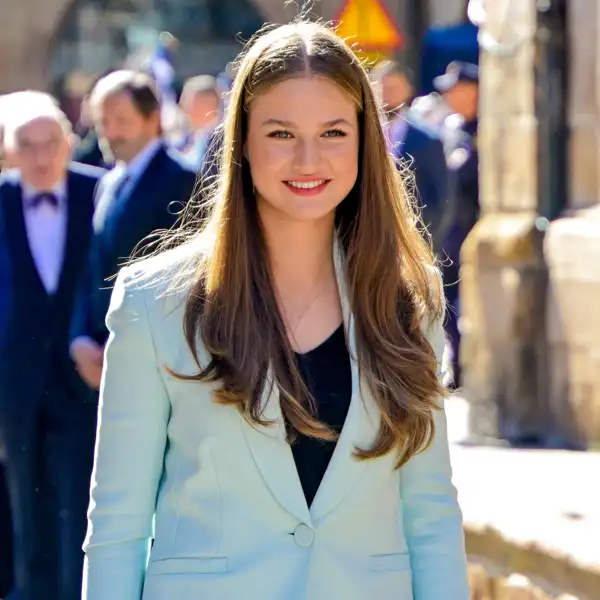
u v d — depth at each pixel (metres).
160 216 6.79
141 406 3.61
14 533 7.52
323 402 3.63
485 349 9.45
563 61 9.09
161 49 18.28
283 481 3.54
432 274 3.87
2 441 7.45
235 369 3.52
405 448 3.65
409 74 20.44
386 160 3.78
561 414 9.03
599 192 8.91
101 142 9.36
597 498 6.17
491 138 9.49
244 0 27.03
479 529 5.92
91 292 6.89
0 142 8.31
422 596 3.74
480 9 9.63
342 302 3.73
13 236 7.34
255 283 3.65
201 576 3.52
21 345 7.31
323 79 3.60
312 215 3.62
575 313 8.81
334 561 3.56
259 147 3.62
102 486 3.62
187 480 3.57
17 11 26.67
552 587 5.48
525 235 9.12
